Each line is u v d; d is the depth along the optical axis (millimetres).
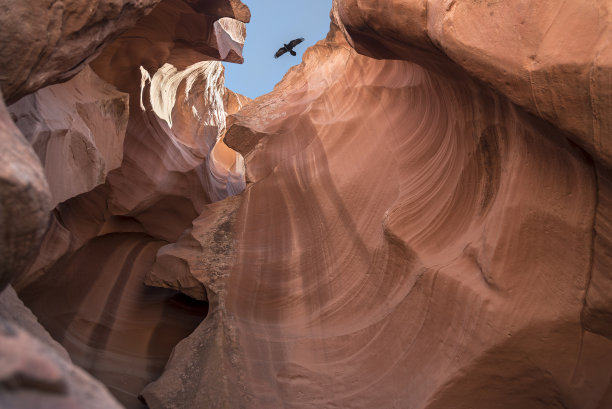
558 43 2922
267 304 6430
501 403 4293
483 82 3449
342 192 6773
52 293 7250
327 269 6383
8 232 1695
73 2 3182
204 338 6098
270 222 7273
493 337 4117
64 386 1200
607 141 2871
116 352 7293
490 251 4250
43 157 5043
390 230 5488
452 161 5344
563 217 3768
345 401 5105
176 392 5547
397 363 4969
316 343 5734
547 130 3580
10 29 2826
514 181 4180
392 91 7188
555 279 3920
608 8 2777
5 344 1211
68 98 6227
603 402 3783
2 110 1924
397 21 4094
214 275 6754
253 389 5473
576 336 3873
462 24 3406
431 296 4812
